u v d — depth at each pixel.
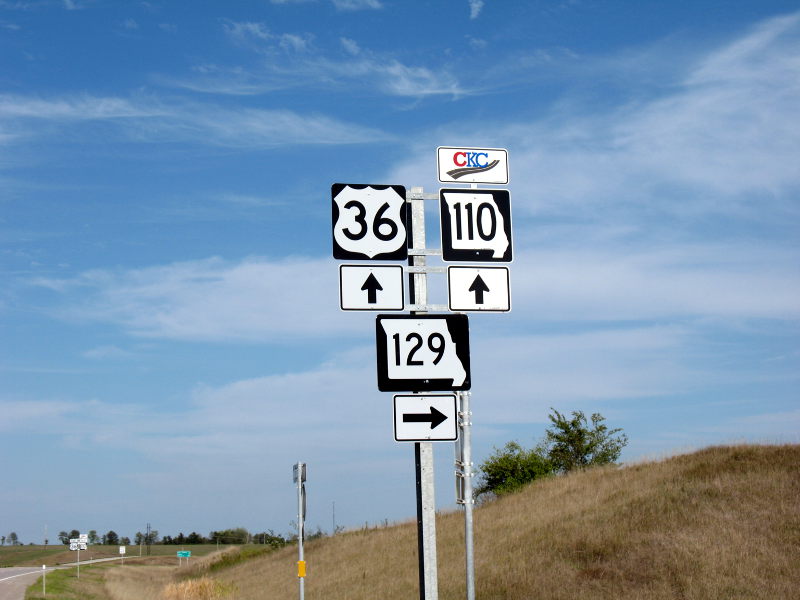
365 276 9.87
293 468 22.61
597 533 29.66
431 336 9.88
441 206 10.16
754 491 30.42
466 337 9.94
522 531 33.38
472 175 10.28
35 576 55.94
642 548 27.19
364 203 10.00
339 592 32.84
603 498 35.06
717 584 23.12
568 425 50.97
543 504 37.94
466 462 9.67
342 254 9.87
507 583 26.77
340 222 9.91
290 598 34.03
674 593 23.28
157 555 114.00
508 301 10.14
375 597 29.73
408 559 36.47
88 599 41.53
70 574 63.41
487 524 37.28
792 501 28.81
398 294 9.91
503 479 50.22
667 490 32.81
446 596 26.98
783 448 35.31
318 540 55.19
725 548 25.66
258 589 40.31
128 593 47.09
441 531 38.69
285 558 52.25
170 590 44.25
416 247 10.02
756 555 24.92
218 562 63.50
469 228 10.17
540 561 28.38
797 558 24.36
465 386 9.84
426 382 9.80
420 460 9.70
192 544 144.25
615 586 24.67
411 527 48.28
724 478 32.50
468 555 9.55
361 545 46.25
